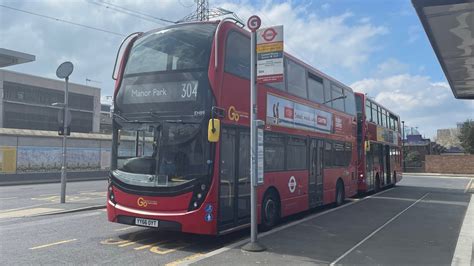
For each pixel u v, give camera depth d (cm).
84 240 911
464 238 1013
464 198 2136
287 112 1208
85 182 3097
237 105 935
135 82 930
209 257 764
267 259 759
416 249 887
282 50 827
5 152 3083
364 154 2105
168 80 894
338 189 1669
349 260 775
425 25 878
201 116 849
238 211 928
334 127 1628
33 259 739
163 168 862
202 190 830
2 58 2614
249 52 1004
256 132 846
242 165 950
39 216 1262
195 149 846
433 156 5938
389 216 1403
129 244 880
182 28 931
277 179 1128
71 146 3578
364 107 2128
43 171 3338
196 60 879
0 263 711
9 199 1769
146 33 973
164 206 848
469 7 783
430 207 1708
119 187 905
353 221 1270
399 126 3181
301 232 1059
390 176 2753
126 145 919
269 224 1082
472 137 6900
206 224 824
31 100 6931
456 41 975
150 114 895
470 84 1438
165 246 870
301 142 1305
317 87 1468
